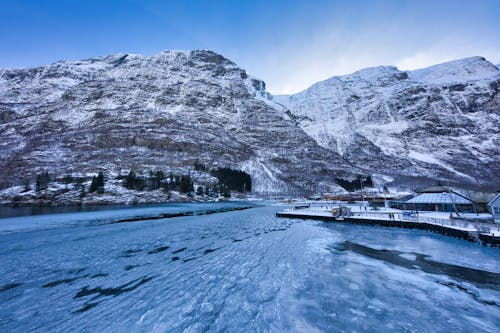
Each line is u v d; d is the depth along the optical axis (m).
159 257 20.75
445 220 35.50
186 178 116.06
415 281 15.50
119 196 92.00
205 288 13.88
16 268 17.81
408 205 55.47
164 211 66.50
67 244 26.25
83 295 12.94
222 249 23.78
